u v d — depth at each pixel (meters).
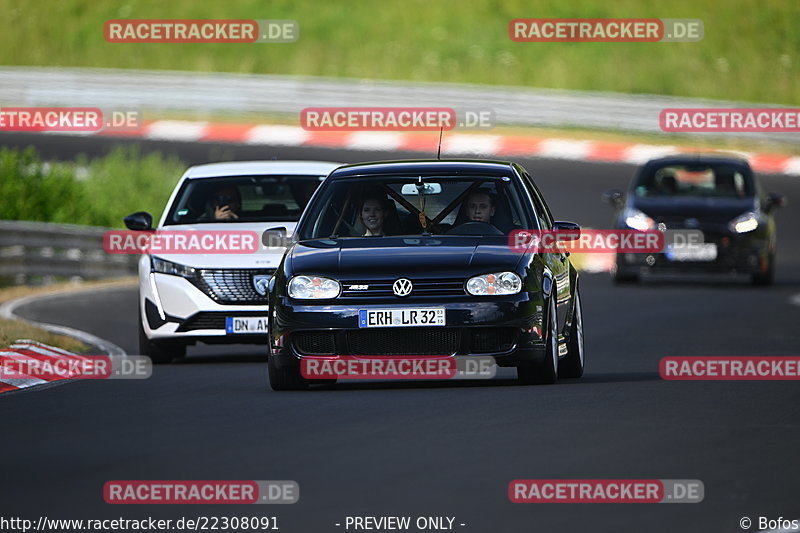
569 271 41.53
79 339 54.78
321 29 176.25
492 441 28.59
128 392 38.50
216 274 48.00
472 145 134.12
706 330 55.94
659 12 175.50
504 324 36.34
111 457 27.17
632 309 65.81
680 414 32.41
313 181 51.72
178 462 26.53
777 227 109.75
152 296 48.28
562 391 36.69
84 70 153.12
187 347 55.78
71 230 85.31
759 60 169.50
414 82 155.75
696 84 165.12
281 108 146.62
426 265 36.81
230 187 51.06
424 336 36.38
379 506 22.56
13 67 161.00
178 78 149.12
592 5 177.62
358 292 36.59
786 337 53.03
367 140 136.00
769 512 22.17
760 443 28.41
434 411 32.94
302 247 38.66
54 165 99.88
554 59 168.62
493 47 171.25
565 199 113.81
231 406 34.59
